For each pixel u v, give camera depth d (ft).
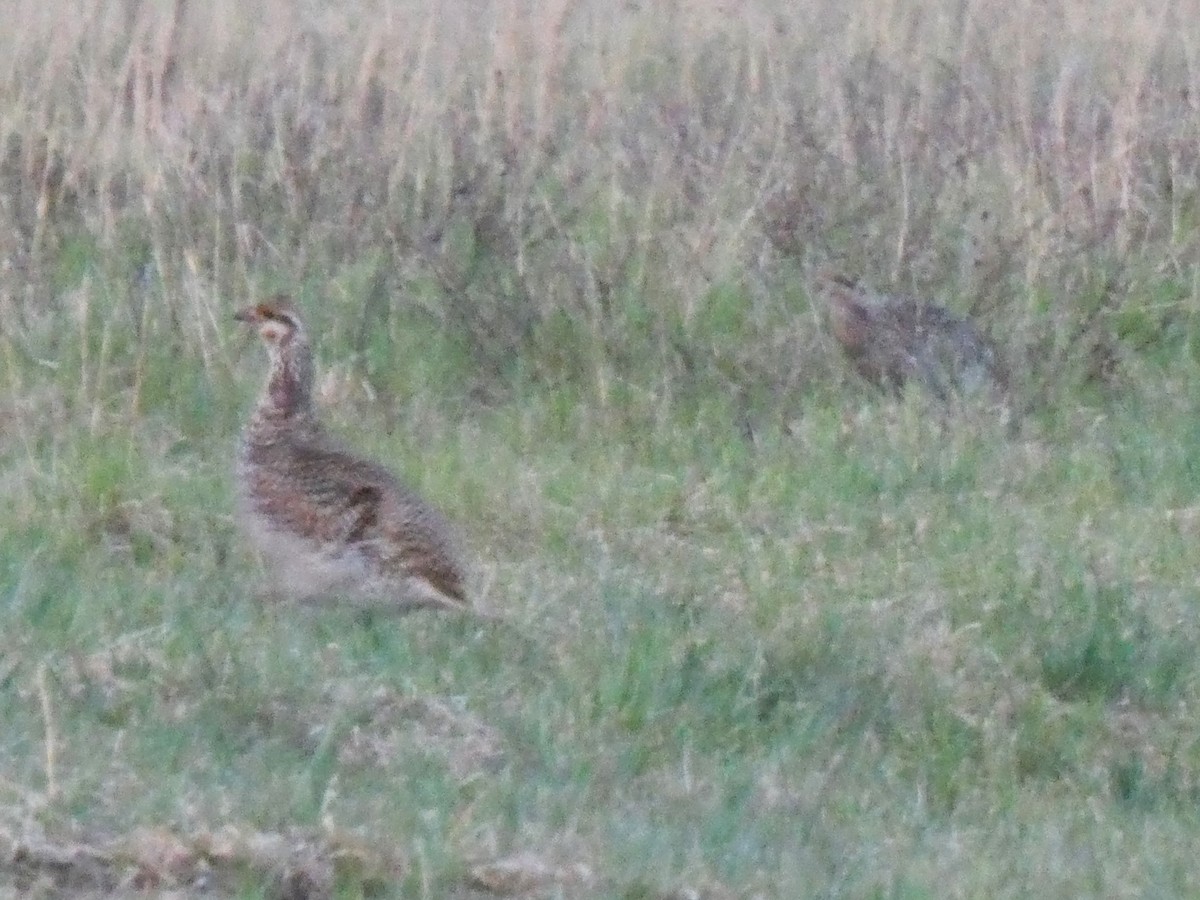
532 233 81.76
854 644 57.72
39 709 46.96
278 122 82.38
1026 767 54.08
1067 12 91.35
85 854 39.78
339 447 57.82
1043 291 82.79
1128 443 75.77
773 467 71.26
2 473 64.90
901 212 85.40
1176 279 85.40
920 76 90.22
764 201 83.92
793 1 95.04
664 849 43.83
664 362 77.56
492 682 52.70
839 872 44.65
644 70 94.53
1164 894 45.98
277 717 48.75
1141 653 59.11
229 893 39.73
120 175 81.71
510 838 43.27
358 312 77.77
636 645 55.06
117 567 59.57
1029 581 63.36
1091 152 86.02
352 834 41.22
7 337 73.26
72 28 82.53
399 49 85.61
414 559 55.67
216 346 74.08
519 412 74.69
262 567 60.08
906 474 71.56
